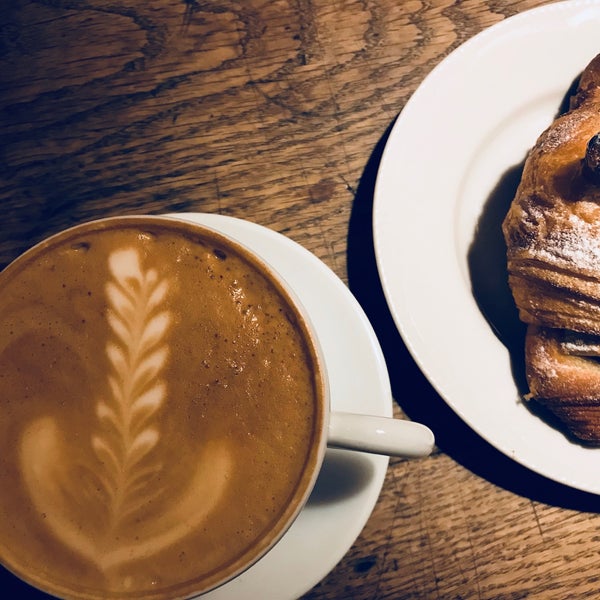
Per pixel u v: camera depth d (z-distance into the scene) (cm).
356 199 26
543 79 26
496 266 26
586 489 23
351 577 24
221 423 20
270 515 20
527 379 24
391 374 25
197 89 26
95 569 20
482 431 23
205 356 20
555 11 25
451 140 25
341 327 23
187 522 20
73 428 20
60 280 21
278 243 23
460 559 24
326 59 27
